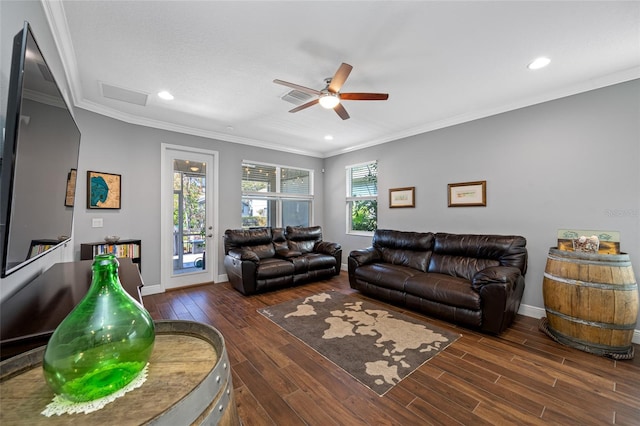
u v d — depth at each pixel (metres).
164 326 0.84
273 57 2.29
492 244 3.16
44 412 0.53
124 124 3.59
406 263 3.83
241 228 4.83
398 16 1.81
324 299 3.60
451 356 2.20
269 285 3.87
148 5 1.71
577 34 1.99
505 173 3.30
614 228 2.56
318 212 5.98
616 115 2.55
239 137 4.70
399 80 2.68
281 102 3.20
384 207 4.76
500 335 2.57
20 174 0.99
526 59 2.32
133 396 0.57
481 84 2.76
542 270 3.01
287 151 5.45
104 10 1.75
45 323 0.90
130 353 0.60
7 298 1.12
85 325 0.58
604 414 1.57
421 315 3.05
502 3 1.70
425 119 3.81
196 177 4.34
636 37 2.02
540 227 3.03
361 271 3.71
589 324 2.22
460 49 2.18
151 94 2.97
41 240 1.23
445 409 1.62
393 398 1.72
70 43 2.07
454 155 3.79
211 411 0.59
